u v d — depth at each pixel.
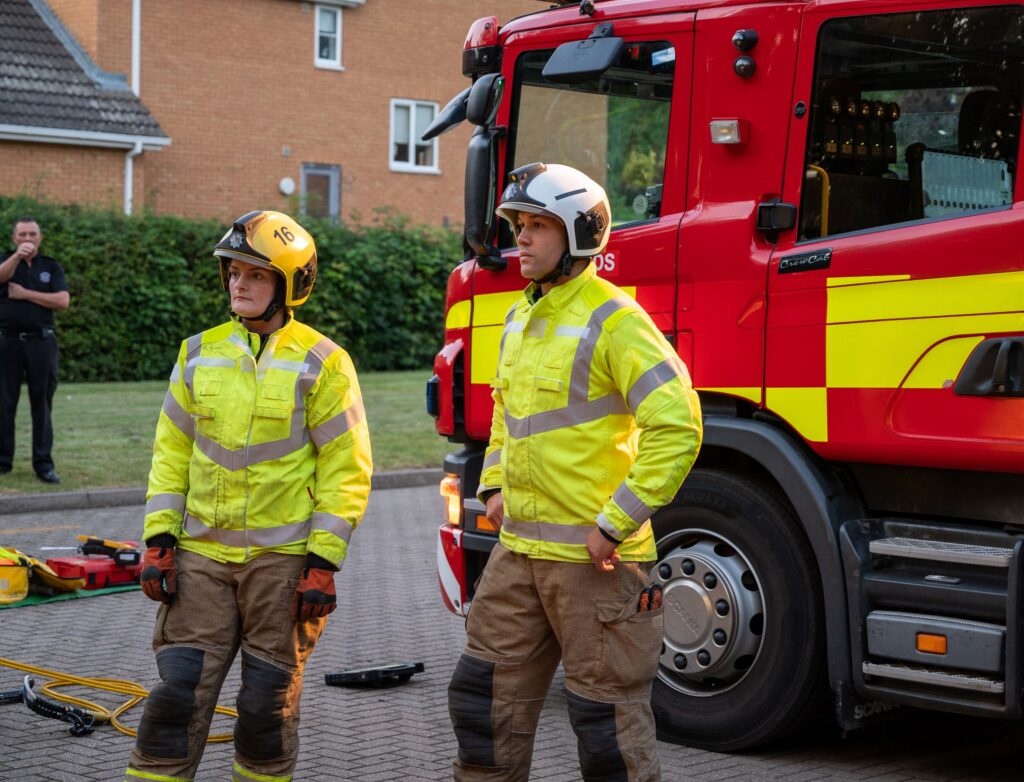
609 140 5.93
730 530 5.58
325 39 29.88
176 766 4.20
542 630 4.19
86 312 22.14
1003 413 4.91
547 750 5.59
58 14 27.48
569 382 4.09
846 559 5.20
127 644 7.29
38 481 12.08
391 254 25.75
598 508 4.07
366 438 4.40
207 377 4.32
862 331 5.21
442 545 6.47
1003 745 5.80
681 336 5.69
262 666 4.28
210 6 28.09
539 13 6.17
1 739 5.61
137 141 25.64
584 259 4.16
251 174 28.83
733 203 5.57
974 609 4.92
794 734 5.56
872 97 5.29
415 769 5.32
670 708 5.72
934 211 5.16
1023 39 4.94
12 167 24.77
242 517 4.27
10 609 8.10
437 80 31.48
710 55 5.62
